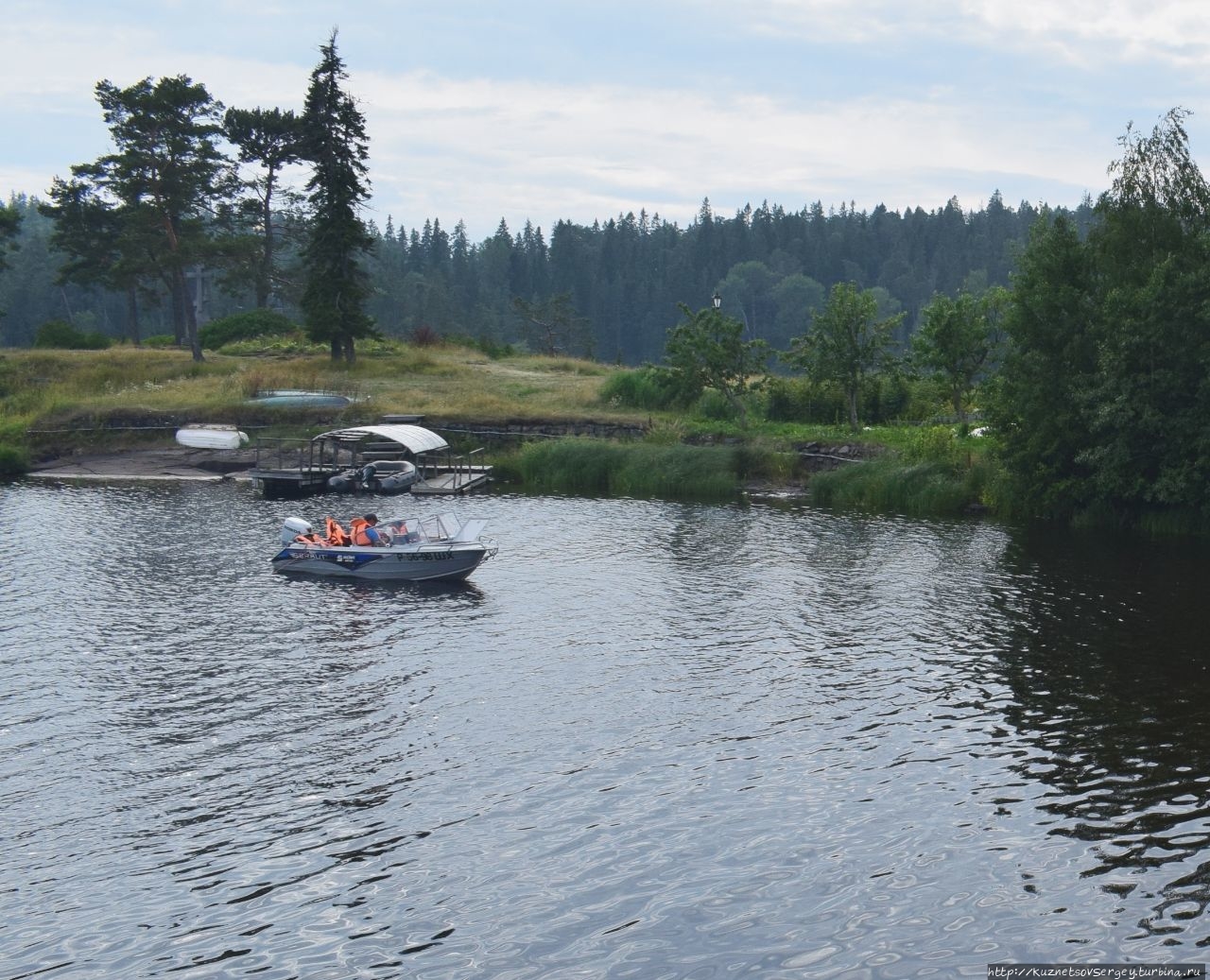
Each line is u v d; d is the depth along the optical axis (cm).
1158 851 1451
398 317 18688
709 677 2159
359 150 6681
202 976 1203
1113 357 3581
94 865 1437
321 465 4566
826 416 5425
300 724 1912
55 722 1912
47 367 6562
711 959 1225
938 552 3316
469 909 1328
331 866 1432
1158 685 2072
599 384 6481
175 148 7819
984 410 4066
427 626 2522
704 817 1555
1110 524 3762
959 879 1388
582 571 3080
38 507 4100
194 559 3203
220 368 6638
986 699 2011
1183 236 3781
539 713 1967
